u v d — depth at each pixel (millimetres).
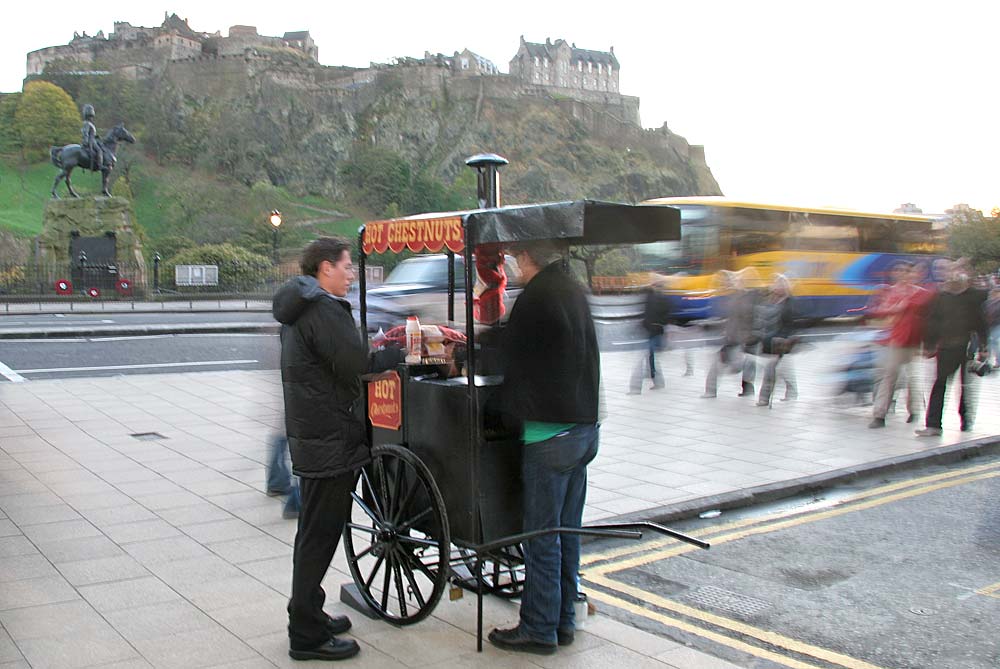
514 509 4164
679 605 4965
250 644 4121
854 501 7383
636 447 9172
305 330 3873
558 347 3855
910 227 28312
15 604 4594
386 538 4363
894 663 4211
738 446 9273
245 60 130375
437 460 4215
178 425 10016
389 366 4125
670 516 6645
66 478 7441
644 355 13594
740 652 4305
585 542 6121
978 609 4934
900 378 11414
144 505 6605
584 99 150750
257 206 113500
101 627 4301
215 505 6621
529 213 3809
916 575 5508
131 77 131625
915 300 10211
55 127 119188
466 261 3900
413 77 138375
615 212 3879
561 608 4230
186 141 125375
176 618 4434
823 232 25906
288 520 6227
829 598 5094
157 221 110562
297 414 3928
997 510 7078
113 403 11562
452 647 4156
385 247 4633
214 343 20703
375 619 4496
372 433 4695
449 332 4562
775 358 12008
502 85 136500
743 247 23766
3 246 89375
